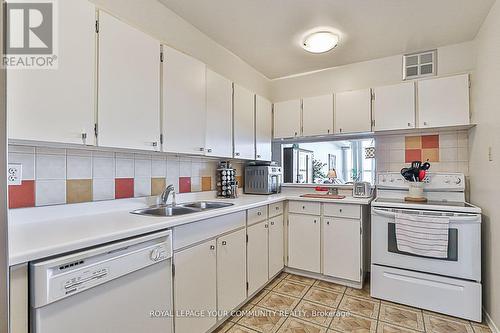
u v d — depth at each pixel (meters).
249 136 2.80
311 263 2.71
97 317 1.07
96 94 1.37
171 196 2.11
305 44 2.51
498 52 1.79
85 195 1.58
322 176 3.70
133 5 1.74
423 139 2.73
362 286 2.51
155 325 1.33
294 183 3.39
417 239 2.10
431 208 2.14
